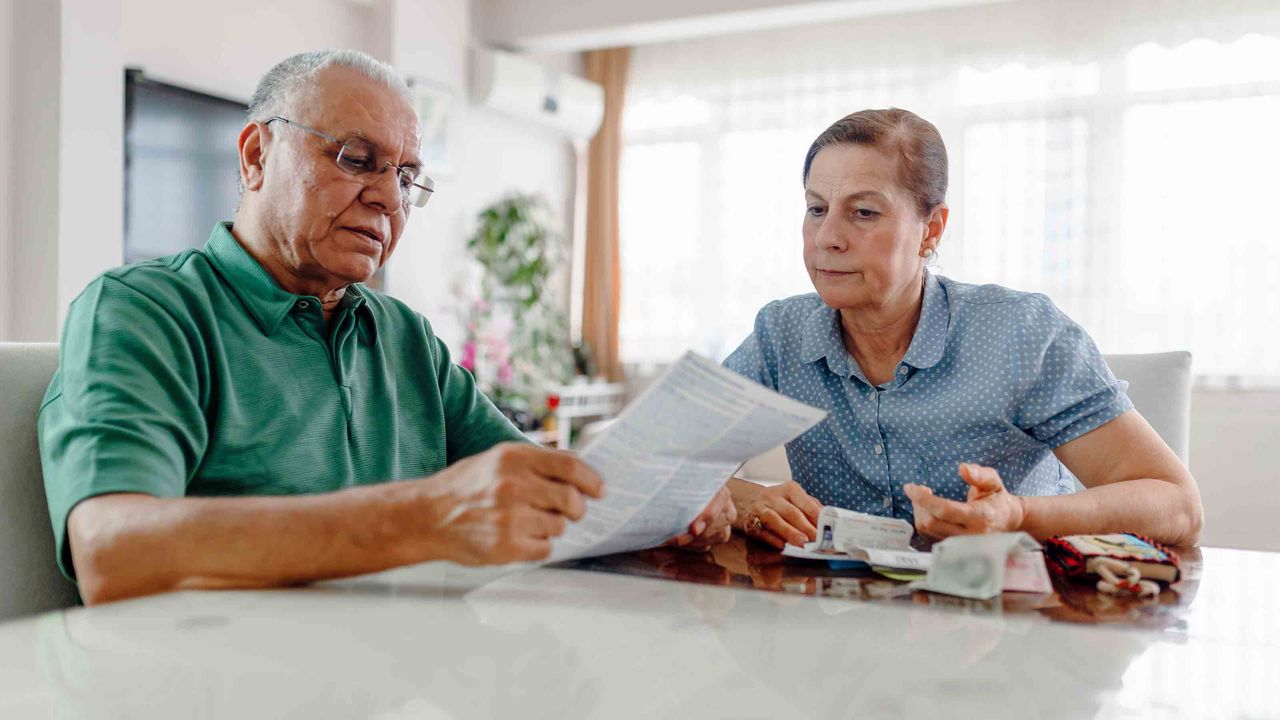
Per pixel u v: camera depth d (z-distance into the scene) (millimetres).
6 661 571
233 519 763
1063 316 1423
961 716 501
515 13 4930
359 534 748
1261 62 4273
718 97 5391
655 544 1039
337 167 1186
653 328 5570
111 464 867
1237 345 4328
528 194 5414
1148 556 885
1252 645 672
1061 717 504
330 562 756
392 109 1230
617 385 5578
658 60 5527
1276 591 878
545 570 919
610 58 5598
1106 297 4547
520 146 5336
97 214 3072
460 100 4801
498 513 724
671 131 5508
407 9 4445
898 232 1341
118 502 822
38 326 3020
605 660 596
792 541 1068
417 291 4574
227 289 1188
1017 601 811
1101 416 1331
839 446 1510
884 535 1000
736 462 975
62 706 492
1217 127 4344
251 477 1137
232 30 3699
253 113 1235
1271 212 4266
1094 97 4566
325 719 476
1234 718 508
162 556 768
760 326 1637
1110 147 4539
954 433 1414
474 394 1479
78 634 635
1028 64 4695
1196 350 4387
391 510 750
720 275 5398
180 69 3496
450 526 739
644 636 661
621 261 5645
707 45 5406
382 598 763
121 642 615
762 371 1606
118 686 525
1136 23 4484
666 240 5531
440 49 4660
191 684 530
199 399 1097
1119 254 4523
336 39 4207
